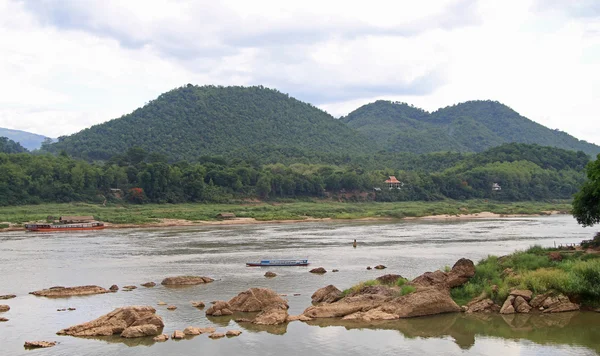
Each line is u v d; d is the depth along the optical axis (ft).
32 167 627.46
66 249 327.47
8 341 139.74
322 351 131.23
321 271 239.09
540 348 131.95
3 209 547.08
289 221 570.05
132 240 378.73
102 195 648.38
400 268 243.40
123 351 131.44
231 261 276.41
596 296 160.56
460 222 545.44
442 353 129.49
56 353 130.31
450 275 178.91
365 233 423.64
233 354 129.29
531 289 166.30
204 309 172.55
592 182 237.45
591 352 128.98
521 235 388.37
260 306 169.17
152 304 179.63
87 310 172.14
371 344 135.85
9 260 280.92
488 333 143.13
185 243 359.25
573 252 208.03
